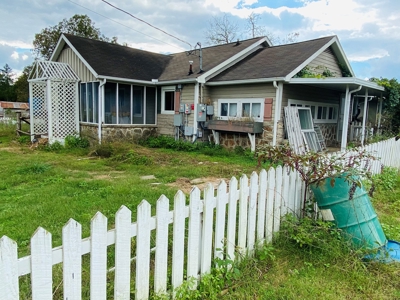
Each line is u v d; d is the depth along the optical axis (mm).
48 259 1491
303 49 11047
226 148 10719
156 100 12695
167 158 8773
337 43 11578
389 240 3260
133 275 2475
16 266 1393
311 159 3180
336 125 12562
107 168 7332
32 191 4961
